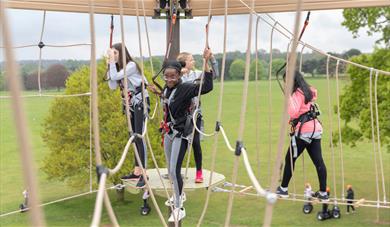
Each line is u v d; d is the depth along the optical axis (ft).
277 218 47.57
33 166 3.81
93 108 7.14
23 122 3.73
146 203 50.11
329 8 16.05
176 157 15.80
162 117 16.21
